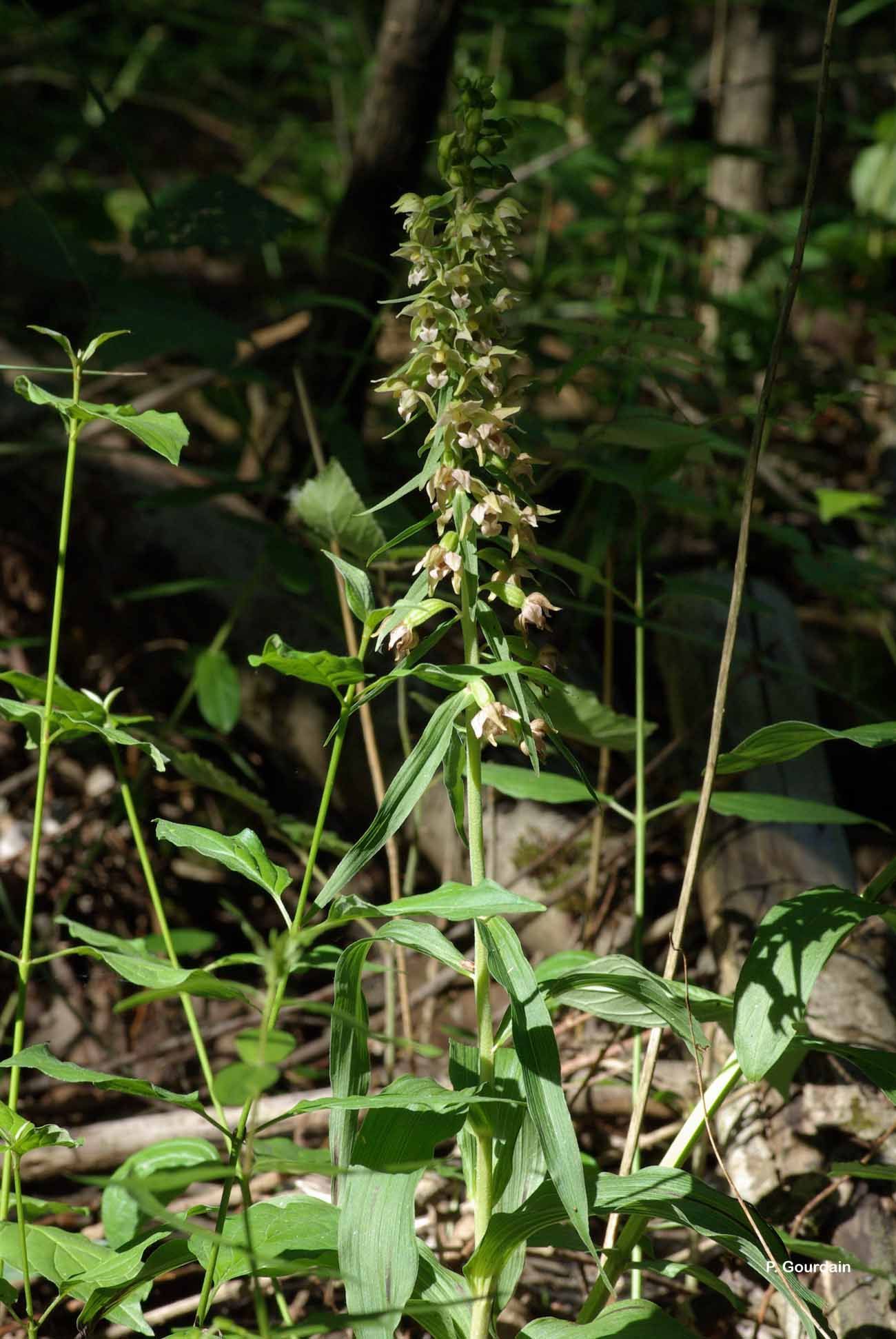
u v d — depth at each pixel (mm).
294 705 2838
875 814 3023
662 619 2996
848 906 1365
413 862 2525
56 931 2666
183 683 3045
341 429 2588
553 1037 1178
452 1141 2076
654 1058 1460
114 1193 1576
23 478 3061
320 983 2695
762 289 4031
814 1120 1865
